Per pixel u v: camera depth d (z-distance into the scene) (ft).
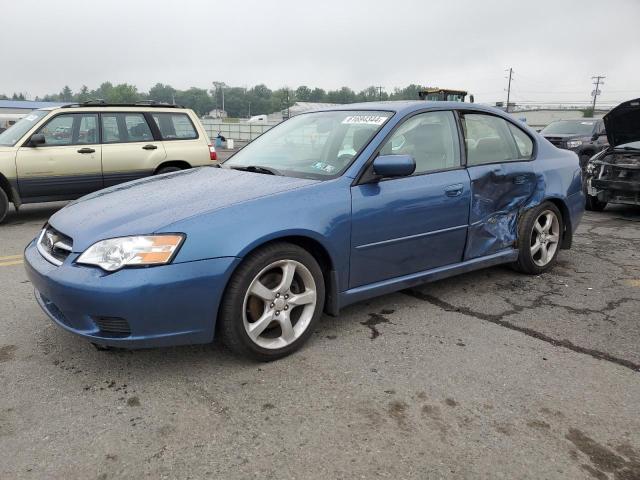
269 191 10.60
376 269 11.85
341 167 11.60
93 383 9.63
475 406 8.98
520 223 15.25
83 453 7.70
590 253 19.36
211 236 9.36
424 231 12.47
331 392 9.37
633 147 27.37
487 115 14.73
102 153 26.37
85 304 8.93
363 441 8.02
